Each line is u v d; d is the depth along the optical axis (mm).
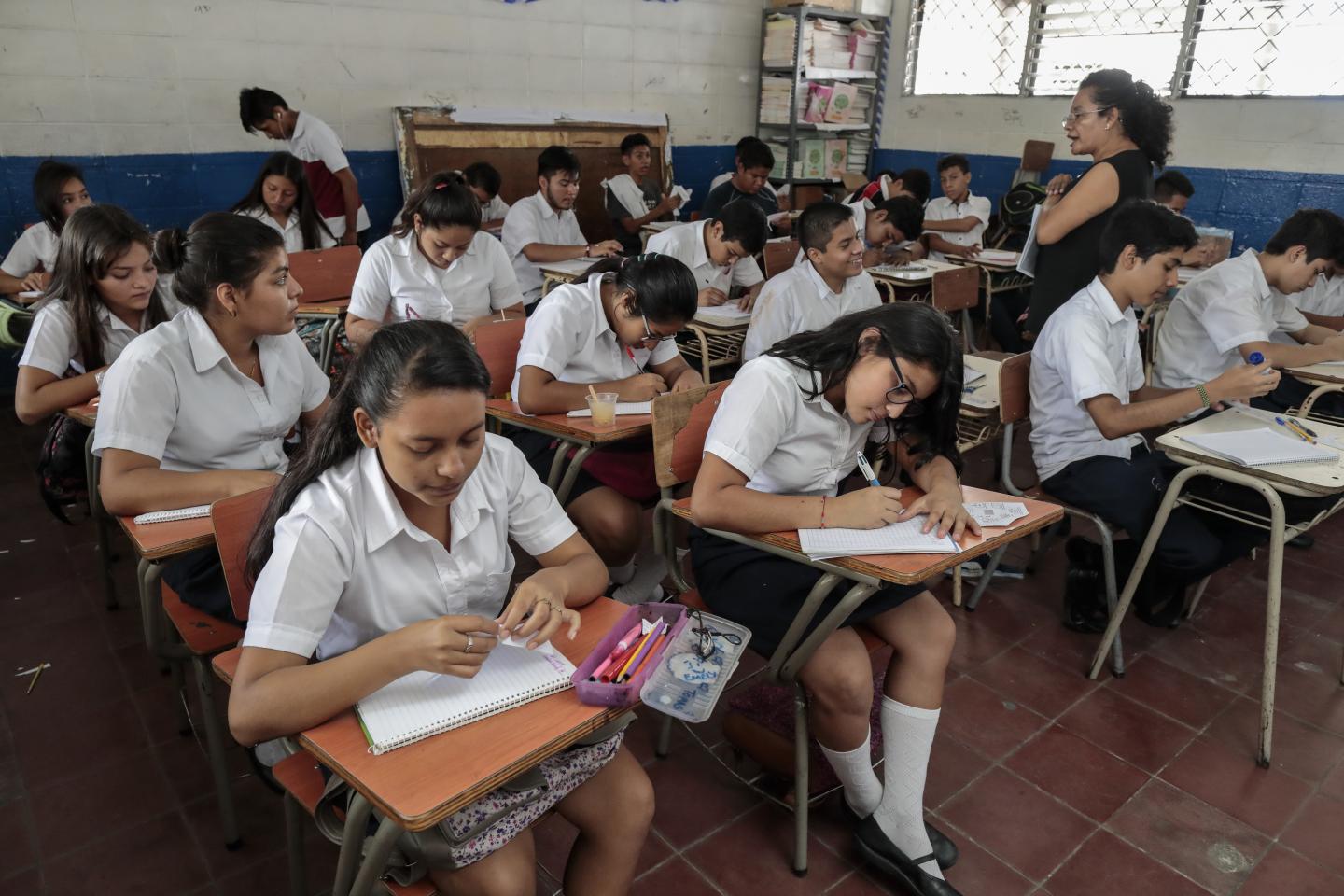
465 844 987
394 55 4828
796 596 1531
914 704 1502
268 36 4414
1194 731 2012
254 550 1091
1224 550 2176
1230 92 5031
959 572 2498
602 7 5527
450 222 2602
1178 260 2072
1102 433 2082
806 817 1562
